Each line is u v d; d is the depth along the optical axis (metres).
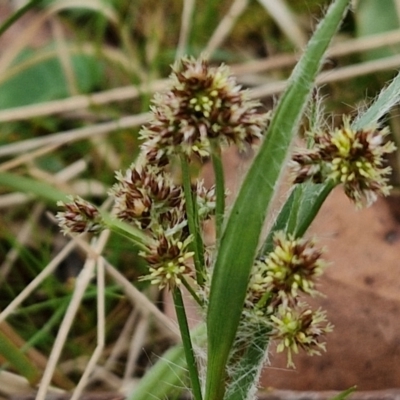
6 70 0.32
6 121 0.31
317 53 0.17
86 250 0.24
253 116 0.17
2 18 0.36
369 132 0.17
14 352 0.23
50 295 0.26
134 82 0.32
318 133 0.17
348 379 0.23
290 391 0.22
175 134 0.17
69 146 0.31
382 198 0.25
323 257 0.24
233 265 0.17
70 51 0.33
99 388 0.25
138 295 0.24
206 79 0.17
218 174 0.17
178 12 0.36
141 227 0.18
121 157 0.30
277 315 0.18
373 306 0.23
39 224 0.29
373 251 0.24
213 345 0.18
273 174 0.17
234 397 0.19
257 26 0.35
